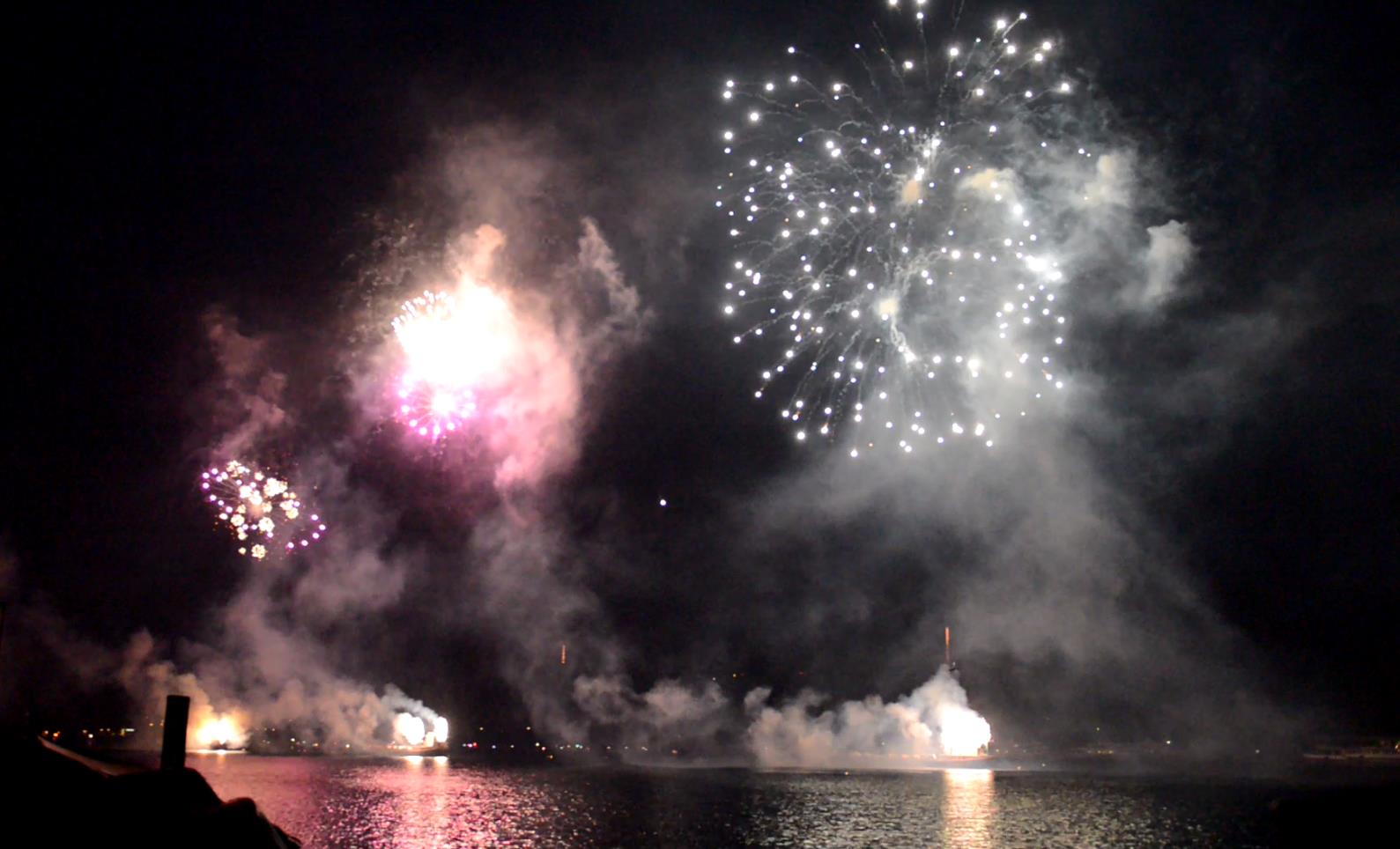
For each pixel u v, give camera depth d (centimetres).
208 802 1414
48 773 1308
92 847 1228
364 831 2673
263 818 1379
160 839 1271
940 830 2708
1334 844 1428
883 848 2444
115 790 1344
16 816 1241
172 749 1841
